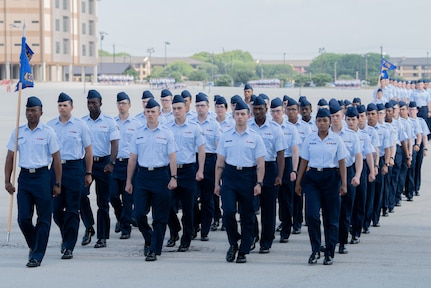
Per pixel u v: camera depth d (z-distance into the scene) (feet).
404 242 59.31
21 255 53.42
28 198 50.11
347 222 54.44
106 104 265.75
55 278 46.16
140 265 50.34
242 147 51.44
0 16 528.22
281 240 59.98
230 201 51.26
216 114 68.85
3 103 276.41
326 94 389.60
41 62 534.78
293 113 66.18
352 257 53.21
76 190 52.95
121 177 62.64
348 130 54.85
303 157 51.70
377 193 66.80
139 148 53.16
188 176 57.21
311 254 52.08
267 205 54.90
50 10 533.14
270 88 572.92
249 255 54.34
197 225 61.82
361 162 54.13
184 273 47.70
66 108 53.72
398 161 74.54
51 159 52.44
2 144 134.31
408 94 152.15
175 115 58.65
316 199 50.67
